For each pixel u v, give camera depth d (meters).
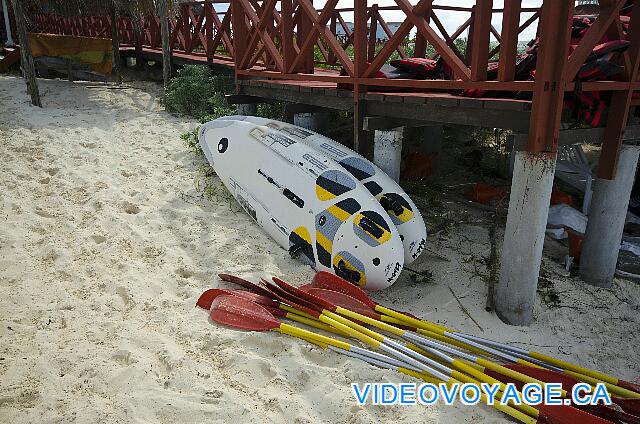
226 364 3.17
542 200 3.50
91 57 9.61
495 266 4.44
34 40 9.07
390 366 3.19
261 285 4.04
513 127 3.59
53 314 3.54
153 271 4.17
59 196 5.29
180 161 6.30
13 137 6.63
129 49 12.00
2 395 2.79
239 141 5.40
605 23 3.37
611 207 4.36
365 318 3.56
